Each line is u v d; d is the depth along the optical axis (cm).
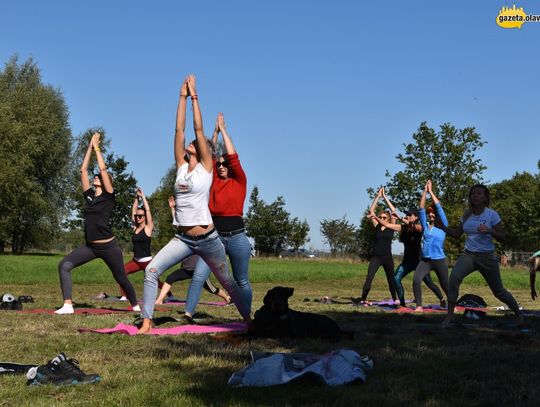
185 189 742
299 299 1581
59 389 468
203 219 746
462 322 999
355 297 1762
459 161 4550
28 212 5722
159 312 1074
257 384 476
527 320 1065
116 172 6281
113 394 447
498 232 927
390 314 1129
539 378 525
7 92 5612
